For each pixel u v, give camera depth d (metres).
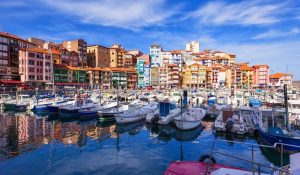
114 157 20.78
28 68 91.25
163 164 19.05
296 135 22.05
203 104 49.69
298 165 9.80
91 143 25.44
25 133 30.08
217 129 28.88
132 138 27.80
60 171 17.47
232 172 11.70
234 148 23.20
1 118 42.19
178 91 80.50
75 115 42.16
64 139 27.08
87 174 16.98
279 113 31.27
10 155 21.00
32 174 16.88
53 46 122.44
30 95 67.19
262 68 157.50
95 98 56.81
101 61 153.38
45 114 46.31
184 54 187.88
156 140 26.81
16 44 98.94
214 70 152.12
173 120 32.62
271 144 21.81
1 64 91.06
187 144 24.97
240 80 155.25
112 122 38.09
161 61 171.00
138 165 18.81
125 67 158.75
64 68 108.56
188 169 12.88
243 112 37.28
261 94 72.25
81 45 138.75
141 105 44.16
